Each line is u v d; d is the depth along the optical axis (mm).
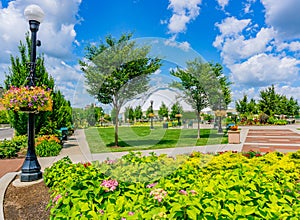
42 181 4641
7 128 34375
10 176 4969
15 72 9367
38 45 5141
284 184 2676
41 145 8602
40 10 5004
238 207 2045
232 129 11852
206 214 1974
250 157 5273
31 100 4586
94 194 2574
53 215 2418
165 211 2070
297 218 1954
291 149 9703
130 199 2559
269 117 33031
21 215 3100
